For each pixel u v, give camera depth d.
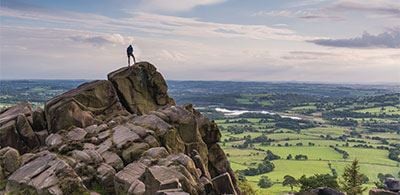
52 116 53.16
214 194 44.94
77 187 40.56
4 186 43.31
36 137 52.50
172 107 55.22
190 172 43.41
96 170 43.44
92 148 46.78
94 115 55.56
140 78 61.47
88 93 56.09
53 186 39.91
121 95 59.56
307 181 114.25
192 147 52.94
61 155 45.38
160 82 62.72
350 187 113.56
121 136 48.50
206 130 58.03
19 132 52.34
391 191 52.84
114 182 41.97
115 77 60.31
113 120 53.84
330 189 52.03
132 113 59.25
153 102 61.91
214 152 57.88
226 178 46.69
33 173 42.19
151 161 43.62
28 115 55.50
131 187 39.59
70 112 53.12
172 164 42.88
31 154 47.34
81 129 51.06
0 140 51.47
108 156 45.31
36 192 40.19
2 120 53.59
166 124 51.09
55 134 50.69
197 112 60.97
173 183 37.72
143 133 48.72
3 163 45.19
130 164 43.69
